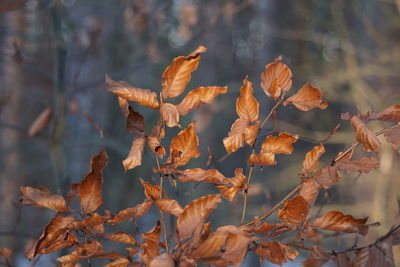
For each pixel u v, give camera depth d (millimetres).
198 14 3674
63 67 2533
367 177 5488
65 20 3117
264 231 986
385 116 985
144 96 976
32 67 2756
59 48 2533
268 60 7133
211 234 844
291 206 984
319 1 6500
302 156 6871
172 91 981
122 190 4922
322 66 6641
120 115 4965
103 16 4523
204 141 6035
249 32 7629
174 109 974
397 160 5332
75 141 3629
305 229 992
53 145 2439
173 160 971
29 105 5344
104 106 5031
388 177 5141
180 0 3672
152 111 4672
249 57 7871
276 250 937
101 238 1002
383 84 6473
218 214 4520
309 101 1019
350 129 6406
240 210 4465
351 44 6258
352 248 992
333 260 976
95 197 973
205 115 4289
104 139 3361
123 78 4566
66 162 2436
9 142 6043
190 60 961
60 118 2467
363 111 5922
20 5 1845
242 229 991
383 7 6562
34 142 6074
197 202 909
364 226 959
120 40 4199
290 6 6801
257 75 7297
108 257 1000
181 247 886
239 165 8273
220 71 7703
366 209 5453
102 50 4086
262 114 6879
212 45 7391
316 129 6992
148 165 4695
